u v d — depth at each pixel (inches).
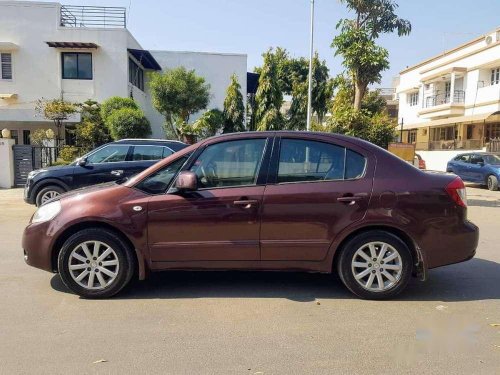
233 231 179.5
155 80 893.8
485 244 294.7
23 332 150.5
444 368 129.0
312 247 180.2
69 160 699.4
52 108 802.8
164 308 173.0
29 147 629.0
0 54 902.4
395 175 182.1
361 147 185.6
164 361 131.7
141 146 408.5
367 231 180.4
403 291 194.7
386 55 464.4
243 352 137.6
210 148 186.5
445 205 180.4
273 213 178.7
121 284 181.9
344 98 564.7
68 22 922.1
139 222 178.7
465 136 1274.6
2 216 395.9
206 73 1123.3
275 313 168.7
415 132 1581.0
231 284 202.4
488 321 162.7
